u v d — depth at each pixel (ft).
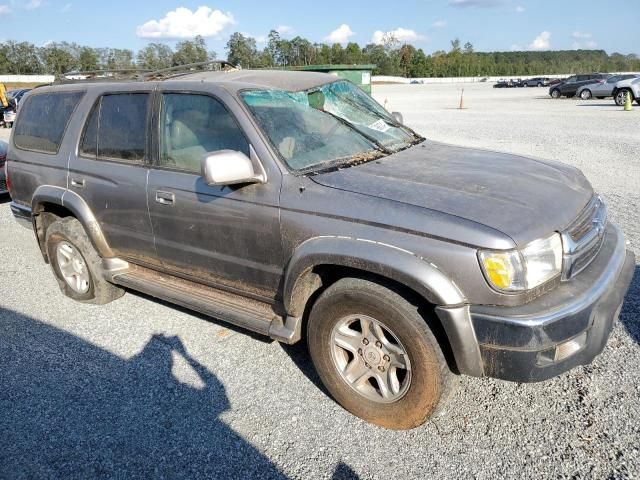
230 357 12.77
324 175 10.34
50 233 15.87
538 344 8.20
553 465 8.78
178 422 10.54
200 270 12.40
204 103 11.71
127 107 13.33
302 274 9.98
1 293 17.39
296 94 12.07
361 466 9.11
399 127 13.83
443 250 8.45
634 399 10.19
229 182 9.87
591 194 10.83
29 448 10.05
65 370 12.60
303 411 10.65
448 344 8.97
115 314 15.40
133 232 13.46
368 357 9.87
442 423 10.01
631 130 48.83
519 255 8.23
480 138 47.50
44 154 15.58
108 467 9.48
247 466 9.30
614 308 9.31
